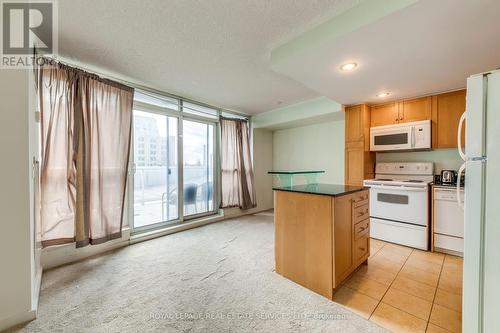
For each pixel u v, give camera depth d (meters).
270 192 5.43
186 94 3.58
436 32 1.62
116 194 2.76
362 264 2.41
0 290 1.45
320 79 2.53
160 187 3.62
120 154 2.79
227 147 4.43
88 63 2.48
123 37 1.98
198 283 2.05
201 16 1.70
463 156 1.25
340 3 1.58
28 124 1.52
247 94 3.60
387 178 3.58
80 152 2.39
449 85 2.69
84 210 2.43
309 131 4.71
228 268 2.35
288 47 2.05
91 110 2.53
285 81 3.04
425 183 2.86
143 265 2.41
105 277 2.15
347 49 1.88
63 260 2.42
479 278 1.19
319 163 4.55
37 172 2.05
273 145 5.48
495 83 1.14
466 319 1.23
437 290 1.92
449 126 2.89
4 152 1.45
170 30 1.88
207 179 4.38
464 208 1.24
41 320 1.55
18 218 1.50
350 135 3.60
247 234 3.49
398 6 1.39
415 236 2.86
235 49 2.20
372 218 3.26
